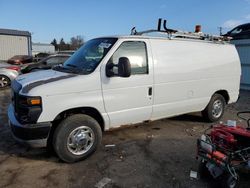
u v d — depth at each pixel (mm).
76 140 4375
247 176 3758
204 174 3953
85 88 4379
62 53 15070
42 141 4141
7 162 4426
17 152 4824
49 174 4047
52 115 4125
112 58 4684
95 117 4770
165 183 3848
